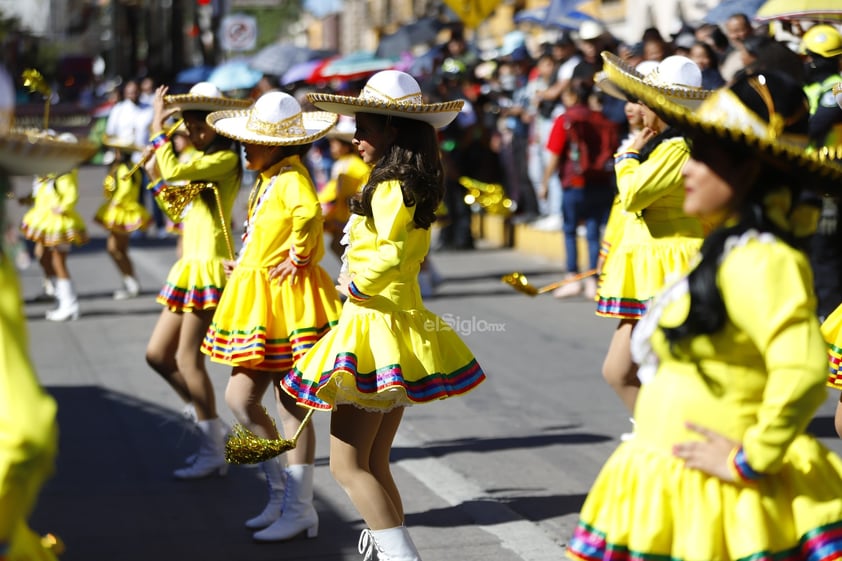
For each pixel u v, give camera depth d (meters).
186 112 16.98
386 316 12.37
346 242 12.61
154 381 23.89
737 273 7.87
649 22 50.25
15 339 6.72
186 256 17.23
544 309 31.45
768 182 8.00
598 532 8.43
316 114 16.28
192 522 15.73
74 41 120.62
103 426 20.55
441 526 15.49
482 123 41.47
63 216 30.70
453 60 42.28
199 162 16.73
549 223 40.91
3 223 7.18
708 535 8.04
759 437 7.77
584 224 33.22
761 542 7.95
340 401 12.34
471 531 15.29
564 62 38.09
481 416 21.02
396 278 12.50
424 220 12.42
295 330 14.83
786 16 24.47
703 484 8.13
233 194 17.20
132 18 91.81
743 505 8.04
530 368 24.62
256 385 15.02
